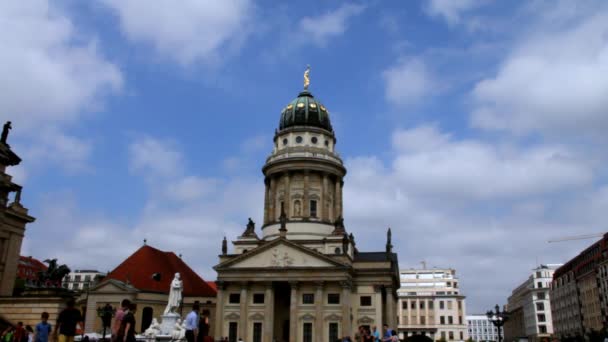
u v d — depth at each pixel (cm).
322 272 9206
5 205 6594
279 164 11144
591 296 14400
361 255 11181
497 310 6016
